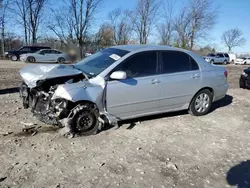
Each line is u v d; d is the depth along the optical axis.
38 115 4.55
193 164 3.60
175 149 4.04
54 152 3.73
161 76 4.98
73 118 4.25
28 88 4.80
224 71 6.11
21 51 26.08
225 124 5.39
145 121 5.28
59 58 23.91
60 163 3.44
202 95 5.75
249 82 9.58
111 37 40.38
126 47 5.14
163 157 3.75
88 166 3.39
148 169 3.39
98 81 4.39
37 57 23.23
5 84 9.24
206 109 5.88
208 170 3.45
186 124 5.25
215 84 5.83
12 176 3.08
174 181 3.15
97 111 4.44
